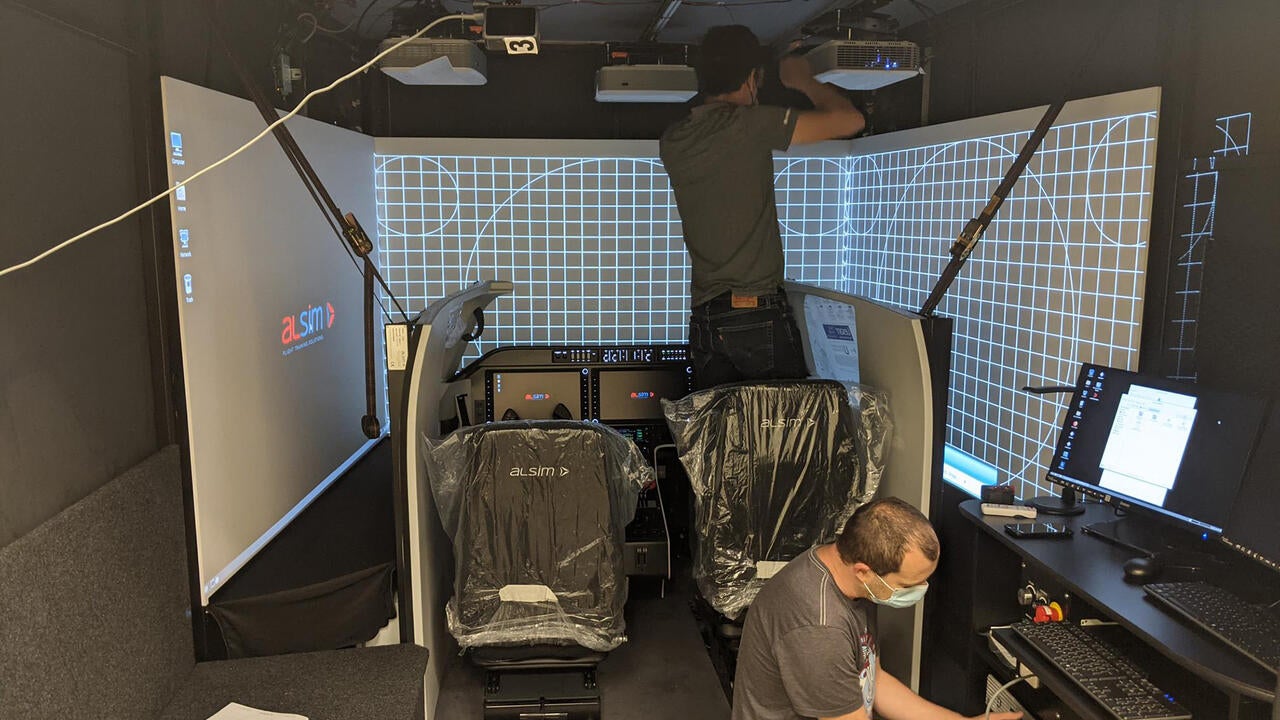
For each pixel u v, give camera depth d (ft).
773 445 7.96
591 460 7.71
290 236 9.30
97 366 6.35
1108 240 8.33
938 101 12.16
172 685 7.05
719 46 10.07
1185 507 6.72
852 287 14.20
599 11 11.51
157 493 6.88
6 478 5.29
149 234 6.93
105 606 6.12
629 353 12.31
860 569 5.65
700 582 8.30
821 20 10.82
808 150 13.93
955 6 11.35
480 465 7.66
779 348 10.24
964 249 7.89
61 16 5.84
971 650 7.95
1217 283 6.89
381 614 8.13
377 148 12.80
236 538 7.98
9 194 5.32
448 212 13.16
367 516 9.59
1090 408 7.76
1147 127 7.79
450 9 11.59
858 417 8.54
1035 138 7.68
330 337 10.57
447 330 9.32
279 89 10.02
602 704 9.18
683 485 12.48
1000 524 7.63
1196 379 7.18
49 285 5.76
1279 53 6.61
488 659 8.05
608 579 7.78
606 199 13.41
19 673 5.17
